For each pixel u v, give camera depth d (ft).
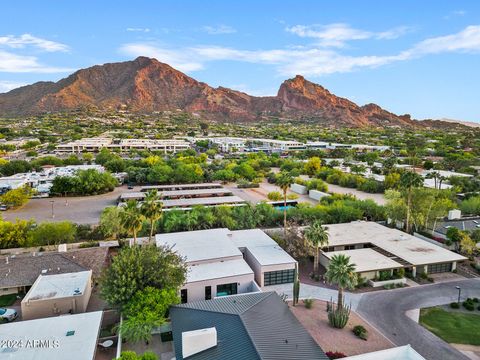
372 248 180.04
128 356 78.95
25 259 143.54
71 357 86.89
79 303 120.16
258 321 95.50
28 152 516.32
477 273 163.53
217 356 81.97
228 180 384.06
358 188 347.15
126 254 118.11
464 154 549.54
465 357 102.73
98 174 325.62
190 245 161.68
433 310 129.18
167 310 110.32
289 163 455.22
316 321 120.57
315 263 157.58
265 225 222.69
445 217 233.35
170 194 284.82
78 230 199.31
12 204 263.29
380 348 105.50
